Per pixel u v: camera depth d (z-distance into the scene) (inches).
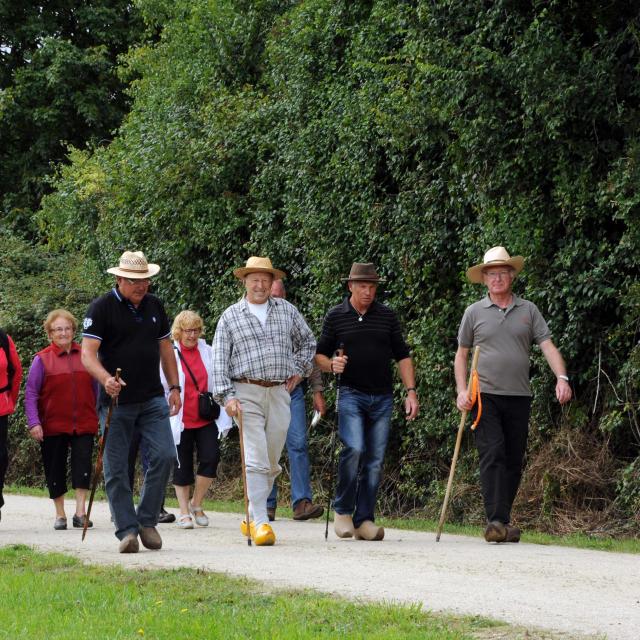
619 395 639.1
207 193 951.6
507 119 663.8
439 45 674.2
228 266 947.3
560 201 639.8
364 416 573.6
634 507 621.6
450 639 304.3
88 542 572.4
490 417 556.7
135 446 658.2
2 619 346.9
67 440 689.0
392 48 778.2
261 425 550.0
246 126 930.7
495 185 673.0
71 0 1807.3
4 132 1771.7
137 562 473.4
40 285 1217.4
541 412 669.3
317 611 345.4
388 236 759.7
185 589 394.0
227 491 926.4
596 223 640.4
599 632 317.7
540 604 362.6
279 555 496.4
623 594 385.1
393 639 304.2
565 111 620.1
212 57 1058.1
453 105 668.1
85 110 1704.0
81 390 687.1
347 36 849.5
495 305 562.6
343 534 577.0
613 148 631.2
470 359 605.3
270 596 376.2
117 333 519.2
